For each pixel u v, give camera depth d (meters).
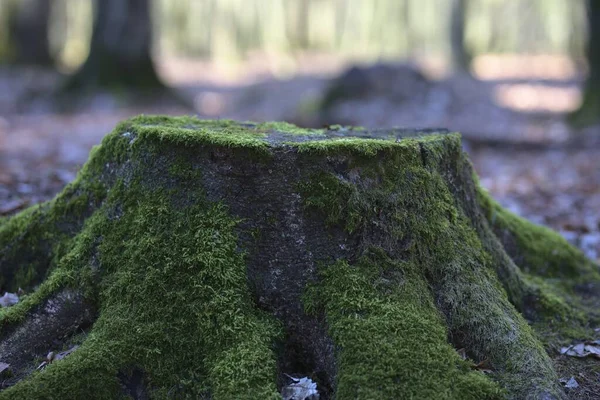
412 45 47.31
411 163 2.85
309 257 2.66
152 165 2.76
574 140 11.42
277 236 2.67
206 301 2.55
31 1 20.48
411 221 2.78
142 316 2.56
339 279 2.61
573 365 2.95
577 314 3.42
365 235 2.69
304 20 47.12
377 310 2.54
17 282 3.13
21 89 15.42
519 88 25.62
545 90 25.45
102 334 2.54
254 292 2.65
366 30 47.50
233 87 24.81
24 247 3.16
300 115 14.82
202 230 2.64
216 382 2.38
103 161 3.00
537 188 7.57
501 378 2.53
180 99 16.47
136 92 15.81
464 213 3.21
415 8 48.47
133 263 2.66
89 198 3.02
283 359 2.61
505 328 2.71
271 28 44.59
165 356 2.48
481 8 45.62
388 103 14.77
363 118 13.93
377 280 2.62
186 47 42.06
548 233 4.14
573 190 7.50
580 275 3.93
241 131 3.00
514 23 50.75
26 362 2.66
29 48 20.78
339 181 2.65
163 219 2.68
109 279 2.71
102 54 15.78
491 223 3.77
